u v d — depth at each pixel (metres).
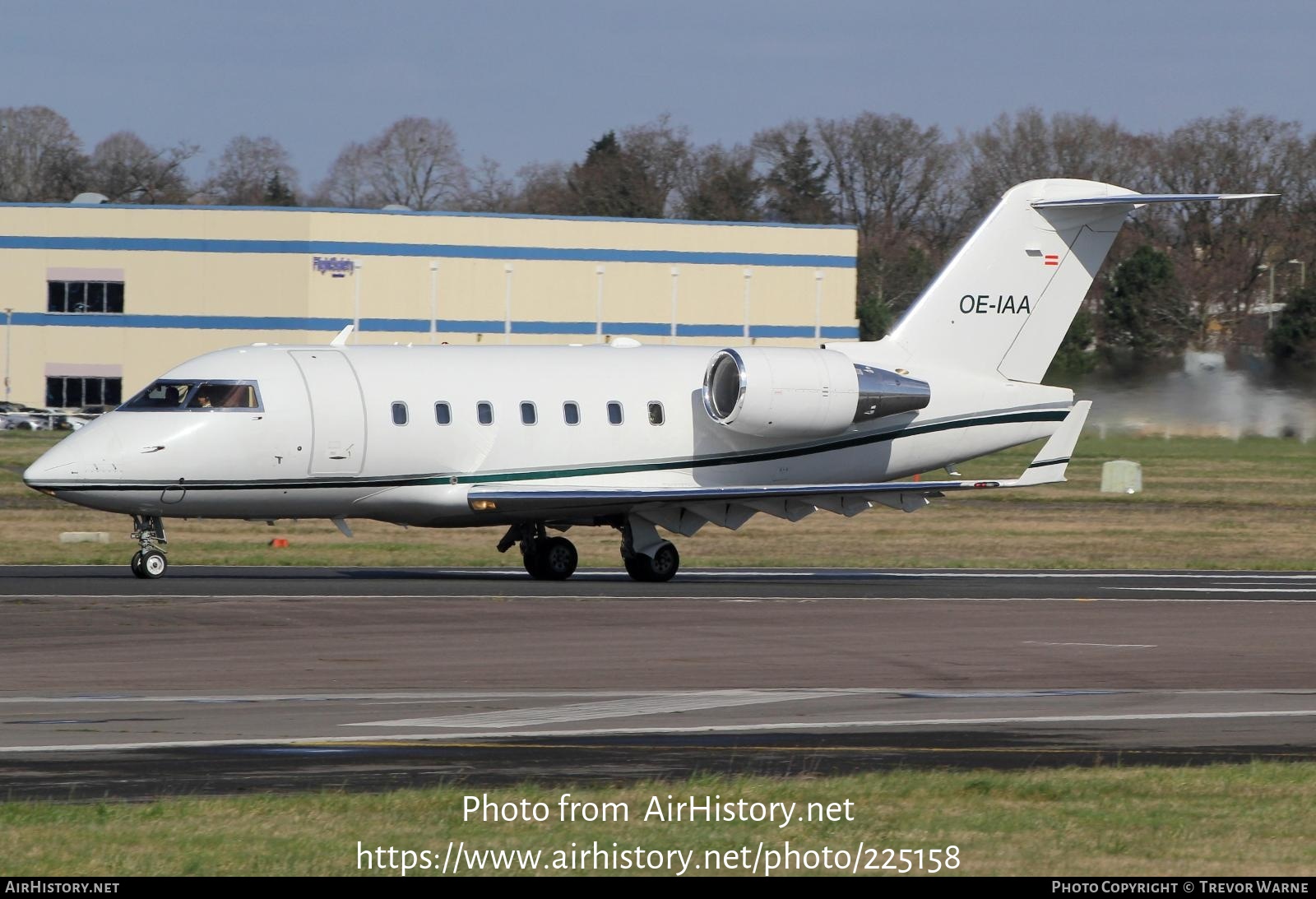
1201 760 52.72
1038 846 40.62
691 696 63.88
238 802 43.66
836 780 47.78
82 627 79.44
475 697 62.66
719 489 109.06
